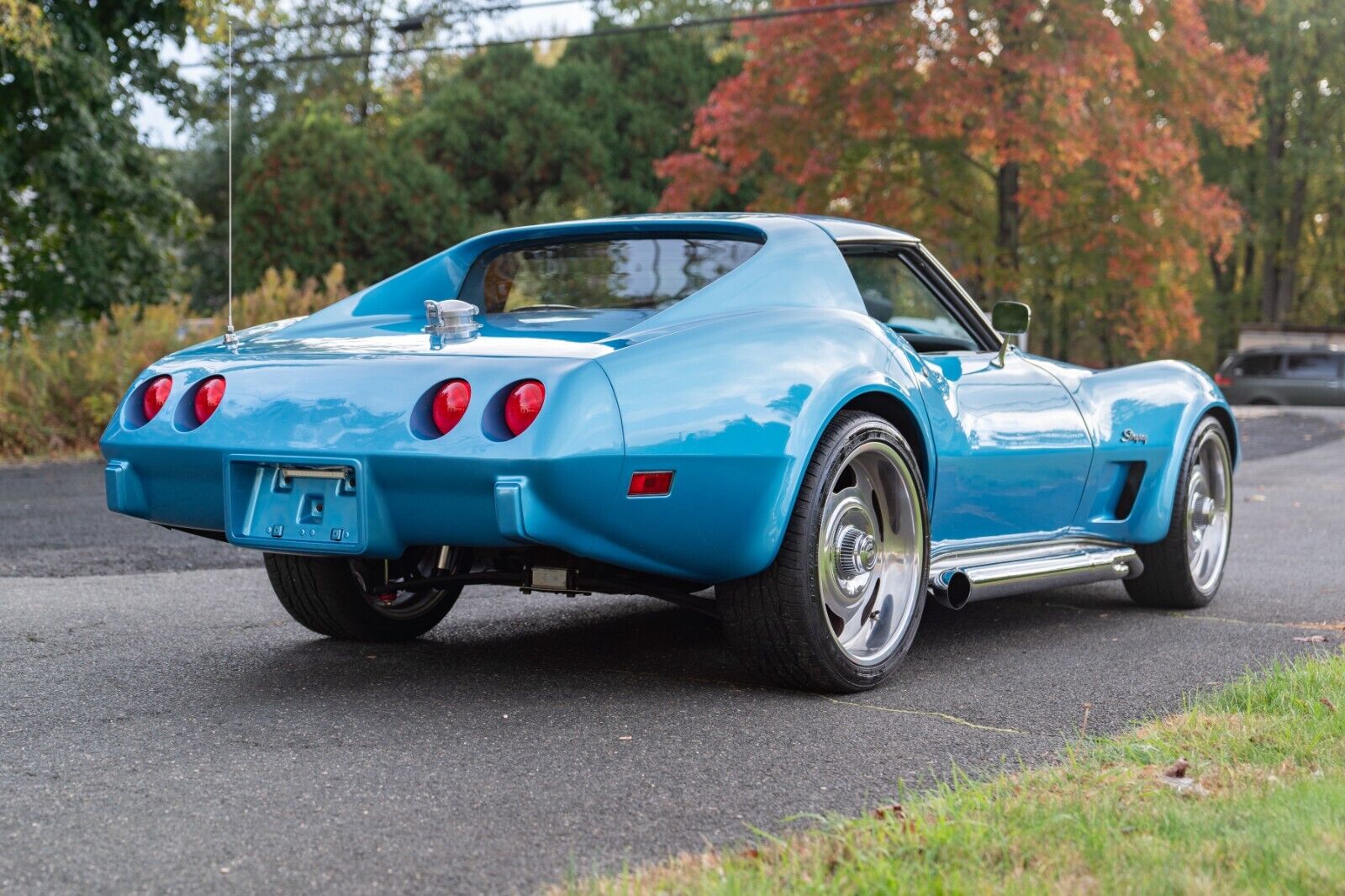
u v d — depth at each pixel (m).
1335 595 5.25
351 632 4.03
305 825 2.36
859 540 3.45
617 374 2.96
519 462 2.81
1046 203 17.92
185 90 14.94
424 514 2.96
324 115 26.48
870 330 3.59
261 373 3.18
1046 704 3.34
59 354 12.18
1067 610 4.88
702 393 3.08
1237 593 5.33
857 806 2.49
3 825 2.35
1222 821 2.20
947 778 2.67
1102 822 2.20
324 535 3.02
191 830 2.33
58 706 3.22
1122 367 4.89
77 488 9.14
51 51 12.82
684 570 3.18
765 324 3.33
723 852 2.18
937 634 4.36
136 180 14.38
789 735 3.01
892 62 17.97
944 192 20.16
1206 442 5.00
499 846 2.26
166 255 15.21
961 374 3.95
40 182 13.80
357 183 25.88
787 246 3.58
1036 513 4.27
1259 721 2.96
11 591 5.03
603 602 4.95
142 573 5.66
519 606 4.84
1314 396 26.64
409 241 26.27
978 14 17.41
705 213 3.82
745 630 3.33
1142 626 4.52
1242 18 34.72
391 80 38.06
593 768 2.73
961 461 3.81
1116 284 21.17
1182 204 19.42
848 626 3.49
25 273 14.44
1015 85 17.58
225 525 3.13
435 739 2.95
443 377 2.95
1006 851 2.08
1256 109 36.09
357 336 3.39
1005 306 4.13
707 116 20.25
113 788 2.57
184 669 3.66
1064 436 4.28
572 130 28.28
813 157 19.08
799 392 3.25
